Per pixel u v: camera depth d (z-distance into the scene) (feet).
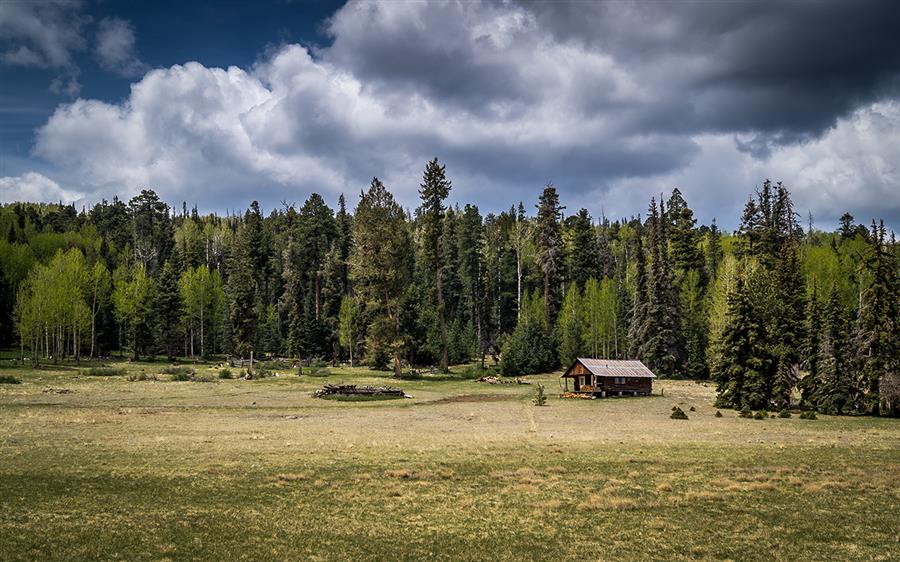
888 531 63.67
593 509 71.36
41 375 236.22
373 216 282.36
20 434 113.09
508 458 100.32
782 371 197.67
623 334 340.80
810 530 64.03
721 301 279.08
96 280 336.90
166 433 119.55
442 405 192.75
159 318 335.06
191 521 63.57
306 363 319.27
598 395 226.79
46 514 63.57
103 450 98.99
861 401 186.29
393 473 86.99
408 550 57.06
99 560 51.47
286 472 86.69
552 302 354.74
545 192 348.18
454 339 361.71
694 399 221.46
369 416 160.97
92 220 615.57
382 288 280.72
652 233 347.97
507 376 304.30
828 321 193.47
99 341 344.69
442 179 304.30
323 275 386.32
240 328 257.14
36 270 321.73
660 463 97.35
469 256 419.95
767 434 131.95
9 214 542.57
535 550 57.72
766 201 336.49
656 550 57.98
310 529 62.39
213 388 218.79
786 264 262.88
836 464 96.89
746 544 59.67
